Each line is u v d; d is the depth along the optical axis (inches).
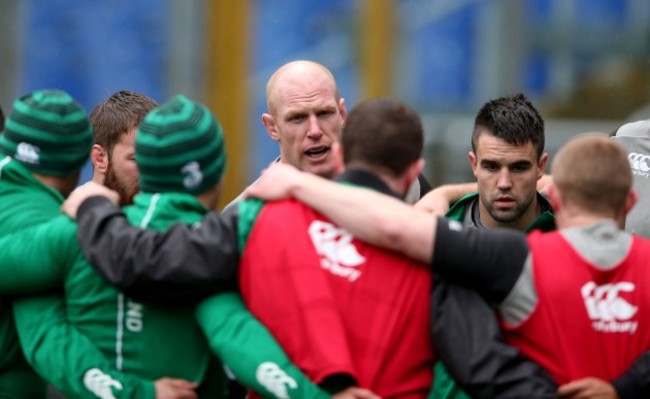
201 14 1413.6
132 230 530.9
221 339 526.3
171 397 545.6
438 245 519.5
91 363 543.8
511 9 1416.1
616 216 538.9
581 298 522.3
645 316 525.0
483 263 519.5
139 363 550.0
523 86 1424.7
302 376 519.5
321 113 734.5
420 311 529.3
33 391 583.5
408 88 1422.2
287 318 526.6
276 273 530.3
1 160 572.4
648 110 1425.9
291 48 1413.6
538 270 523.8
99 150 707.4
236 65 1411.2
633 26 1430.9
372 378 523.8
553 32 1425.9
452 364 517.3
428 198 728.3
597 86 1432.1
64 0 1440.7
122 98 711.1
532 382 510.9
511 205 699.4
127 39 1433.3
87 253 532.7
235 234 538.9
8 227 560.7
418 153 546.6
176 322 550.9
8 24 1441.9
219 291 539.2
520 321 524.4
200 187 547.2
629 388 518.6
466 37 1417.3
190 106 549.6
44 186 570.9
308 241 531.5
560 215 542.6
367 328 526.0
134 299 547.5
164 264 524.1
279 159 793.6
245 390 668.1
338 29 1417.3
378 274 528.4
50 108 565.0
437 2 1417.3
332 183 538.3
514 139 693.9
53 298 559.8
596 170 530.0
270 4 1409.9
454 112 1418.6
